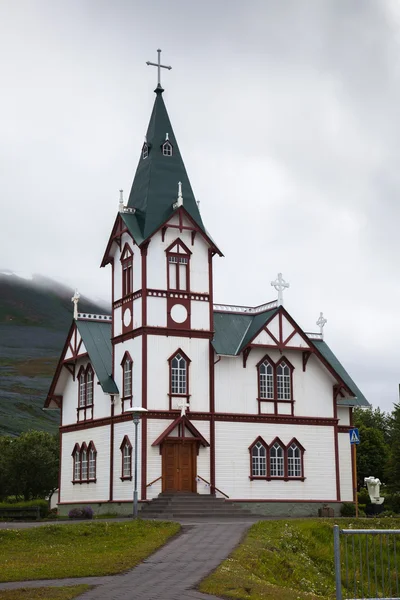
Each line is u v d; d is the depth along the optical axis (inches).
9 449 2960.1
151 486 1946.4
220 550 1133.7
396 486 2393.0
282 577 1093.8
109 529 1331.2
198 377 2053.4
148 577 939.3
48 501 2527.1
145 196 2122.3
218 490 2020.2
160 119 2207.2
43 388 7445.9
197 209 2155.5
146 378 1987.0
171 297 2053.4
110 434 2105.1
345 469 2301.9
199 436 2001.7
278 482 2105.1
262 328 2128.4
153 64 2252.7
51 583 922.1
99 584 901.2
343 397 2258.9
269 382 2150.6
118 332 2126.0
